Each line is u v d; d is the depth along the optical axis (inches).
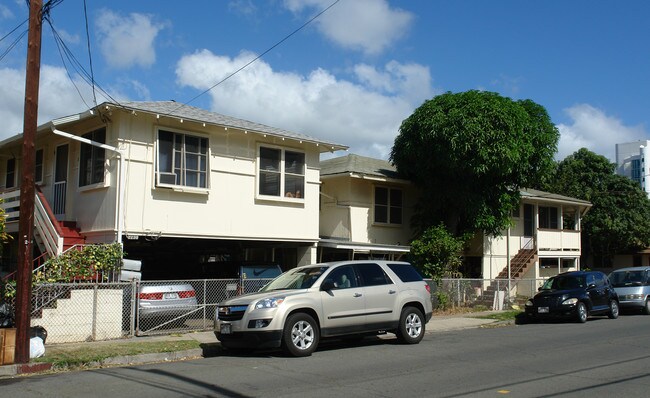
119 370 397.1
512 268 1118.4
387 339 553.9
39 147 769.6
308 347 445.4
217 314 461.1
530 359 435.8
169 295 557.6
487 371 384.5
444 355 453.4
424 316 529.3
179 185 644.7
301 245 780.0
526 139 866.1
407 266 538.0
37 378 368.5
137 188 616.7
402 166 945.5
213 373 378.0
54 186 725.9
